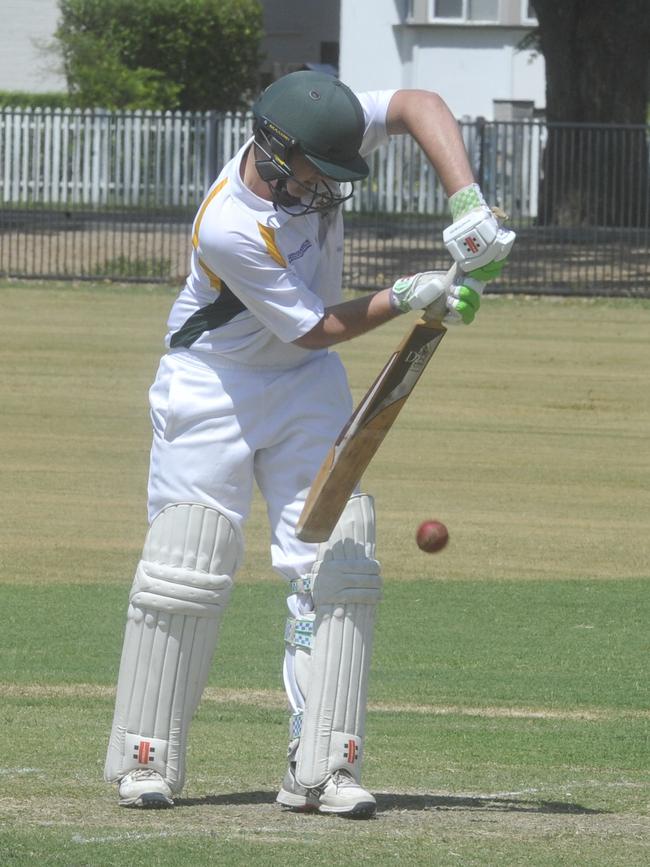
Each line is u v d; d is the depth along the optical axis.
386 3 190.12
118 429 62.22
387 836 18.30
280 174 19.30
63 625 35.91
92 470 54.91
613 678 31.77
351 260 114.19
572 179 118.88
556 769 23.36
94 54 175.62
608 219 119.75
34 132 124.12
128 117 123.62
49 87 198.62
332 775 19.66
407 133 20.20
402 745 25.27
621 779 22.59
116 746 20.08
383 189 122.62
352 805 19.31
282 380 20.17
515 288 108.00
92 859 16.84
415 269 111.94
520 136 120.50
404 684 31.00
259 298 19.59
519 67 188.88
